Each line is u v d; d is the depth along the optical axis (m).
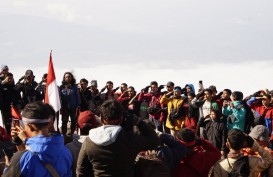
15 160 3.72
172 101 12.83
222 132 9.80
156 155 4.89
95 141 4.40
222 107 11.80
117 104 4.54
